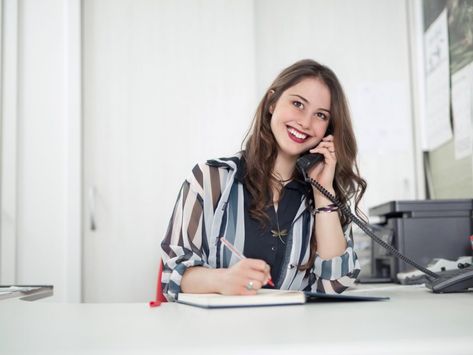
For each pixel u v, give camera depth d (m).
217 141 2.56
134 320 0.70
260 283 0.95
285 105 1.39
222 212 1.34
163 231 2.50
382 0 2.70
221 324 0.64
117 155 2.51
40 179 2.41
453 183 2.22
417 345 0.50
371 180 2.65
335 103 1.42
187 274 1.11
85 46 2.52
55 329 0.63
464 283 1.17
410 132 2.67
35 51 2.45
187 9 2.60
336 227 1.33
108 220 2.48
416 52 2.64
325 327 0.60
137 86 2.54
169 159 2.53
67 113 2.43
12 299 1.10
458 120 2.14
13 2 2.40
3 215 2.34
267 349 0.48
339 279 1.30
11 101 2.38
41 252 2.38
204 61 2.58
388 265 1.98
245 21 2.61
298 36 2.70
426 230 1.77
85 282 2.45
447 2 2.23
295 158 1.45
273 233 1.36
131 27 2.56
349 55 2.70
